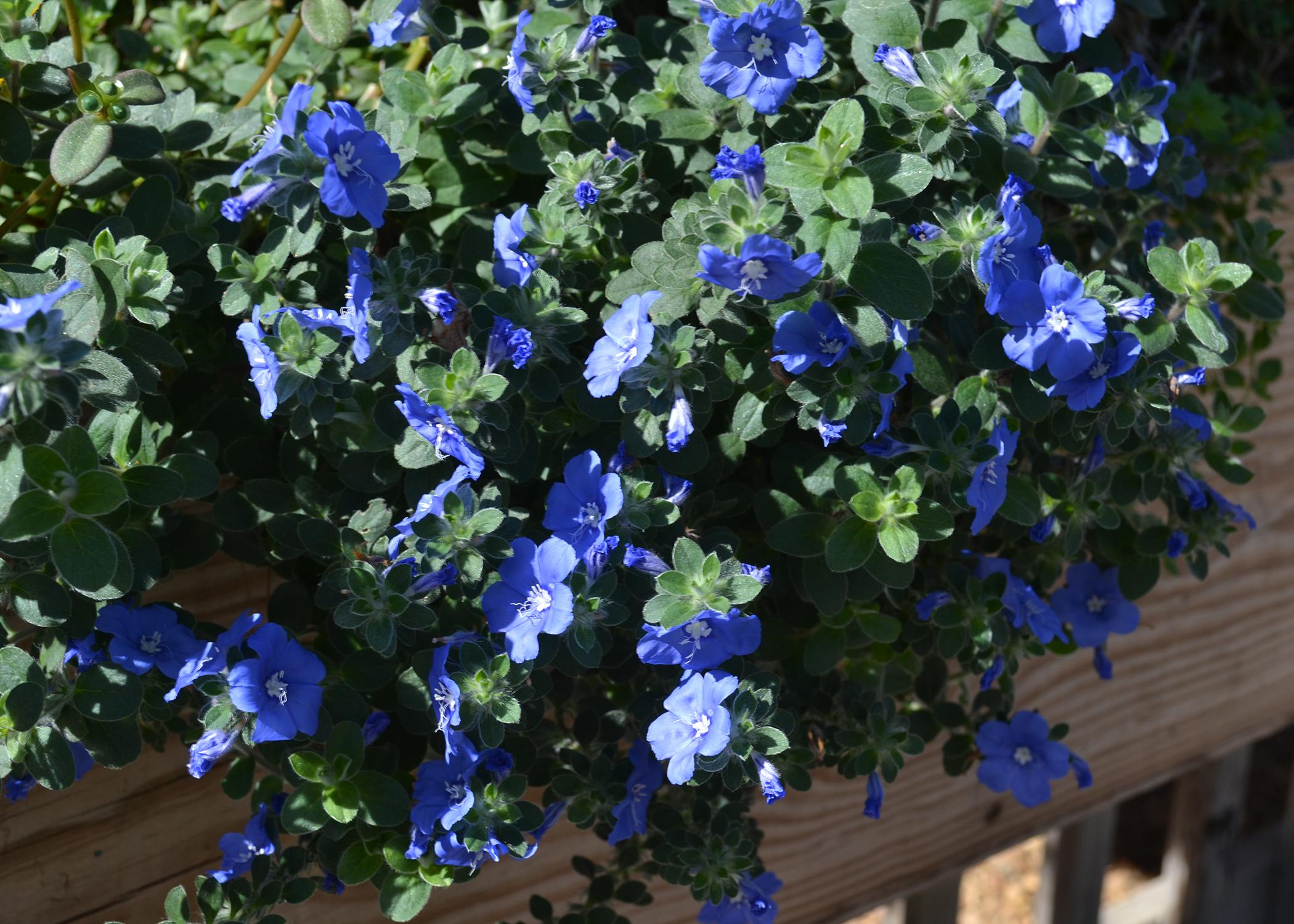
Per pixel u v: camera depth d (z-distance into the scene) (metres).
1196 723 1.12
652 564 0.87
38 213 0.93
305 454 0.90
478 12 1.03
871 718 0.92
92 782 0.92
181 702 0.89
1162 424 0.91
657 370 0.87
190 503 0.91
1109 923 1.52
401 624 0.87
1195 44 1.07
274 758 0.89
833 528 0.89
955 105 0.88
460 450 0.86
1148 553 0.96
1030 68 0.91
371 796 0.87
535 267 0.89
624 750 0.96
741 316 0.88
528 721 0.89
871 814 0.92
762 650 0.92
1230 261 1.01
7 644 0.88
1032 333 0.88
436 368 0.87
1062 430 0.90
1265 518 1.10
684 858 0.91
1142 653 1.08
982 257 0.87
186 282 0.89
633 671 0.90
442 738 0.90
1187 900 1.53
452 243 0.93
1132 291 0.90
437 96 0.92
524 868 0.98
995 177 0.91
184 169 0.92
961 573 0.92
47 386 0.83
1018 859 2.01
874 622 0.92
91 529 0.84
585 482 0.88
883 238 0.87
